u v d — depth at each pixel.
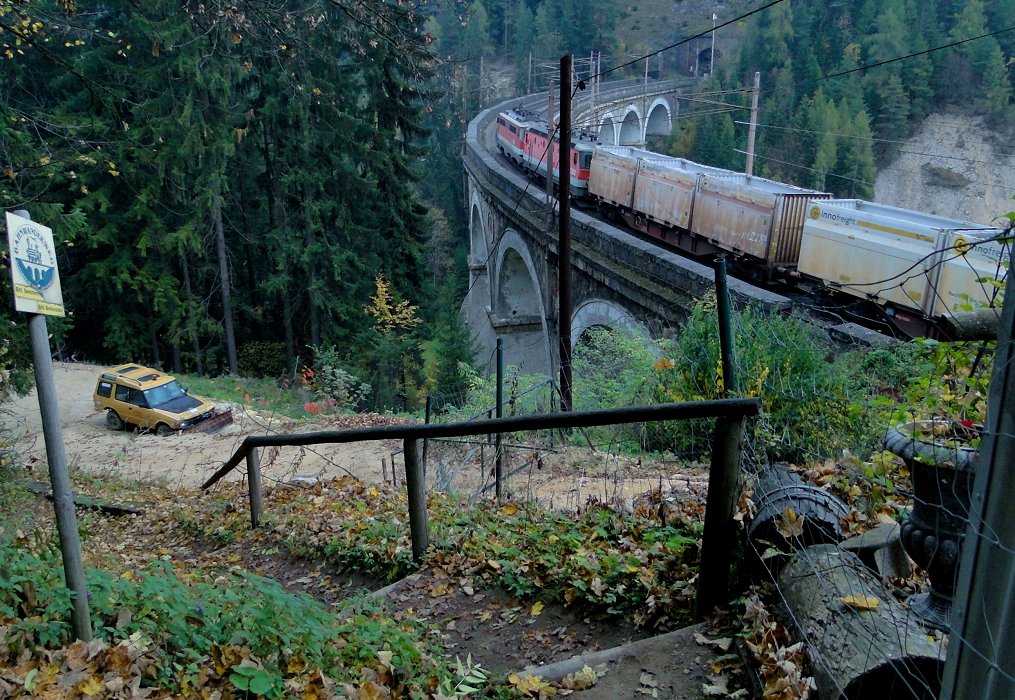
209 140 27.89
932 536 3.07
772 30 72.06
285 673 3.61
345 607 4.69
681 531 5.06
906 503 4.45
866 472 4.12
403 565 5.90
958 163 54.94
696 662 3.62
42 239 3.34
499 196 34.41
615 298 21.28
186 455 16.95
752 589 3.69
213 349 33.66
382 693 3.54
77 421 20.50
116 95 11.23
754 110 27.02
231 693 3.40
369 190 32.50
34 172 12.02
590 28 93.62
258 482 8.04
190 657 3.53
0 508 7.80
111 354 33.31
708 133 63.16
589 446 10.11
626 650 3.83
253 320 36.53
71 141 13.04
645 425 10.34
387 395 31.00
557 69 31.50
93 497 11.16
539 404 14.09
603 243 22.17
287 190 31.69
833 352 9.29
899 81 59.09
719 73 77.06
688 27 114.38
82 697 3.19
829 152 54.88
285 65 12.62
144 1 22.30
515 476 9.29
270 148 32.44
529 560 5.24
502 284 37.03
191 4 10.94
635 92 64.88
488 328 39.59
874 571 3.70
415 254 34.25
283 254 31.20
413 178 33.69
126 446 18.00
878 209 17.05
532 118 41.81
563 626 4.55
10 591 3.77
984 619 2.07
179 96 26.84
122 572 5.51
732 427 3.73
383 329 32.03
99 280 29.19
